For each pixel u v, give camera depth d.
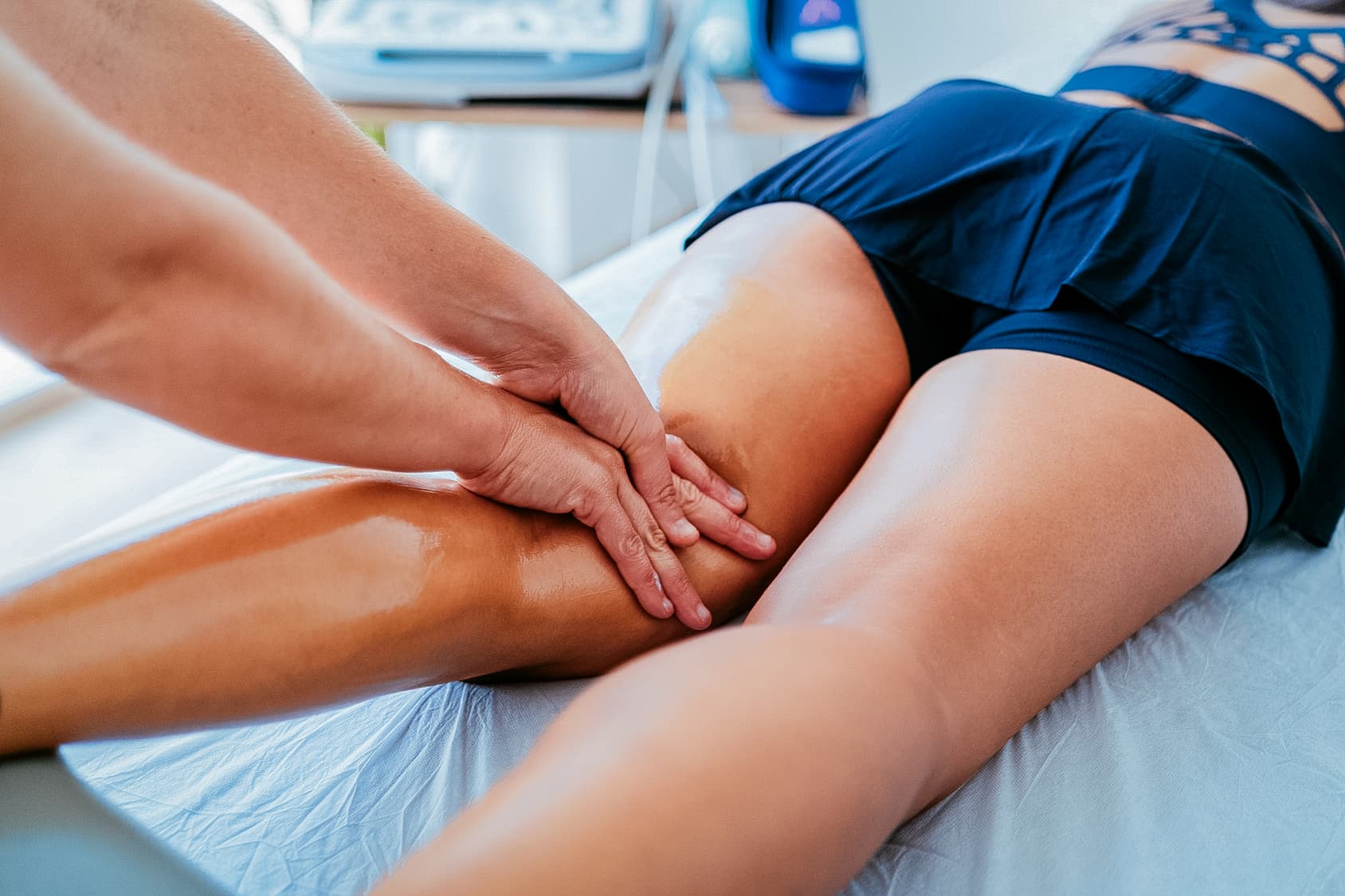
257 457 0.99
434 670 0.65
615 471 0.69
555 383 0.68
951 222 0.89
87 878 0.45
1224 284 0.78
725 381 0.79
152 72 0.58
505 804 0.44
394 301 0.64
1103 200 0.83
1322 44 1.01
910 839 0.63
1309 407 0.80
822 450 0.80
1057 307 0.82
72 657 0.51
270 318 0.47
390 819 0.65
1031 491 0.67
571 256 2.38
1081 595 0.66
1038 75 1.68
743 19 1.74
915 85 2.15
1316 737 0.71
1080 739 0.70
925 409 0.77
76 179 0.39
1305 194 0.91
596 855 0.42
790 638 0.54
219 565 0.55
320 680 0.58
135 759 0.70
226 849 0.63
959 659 0.60
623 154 2.35
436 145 2.23
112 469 1.81
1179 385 0.75
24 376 1.90
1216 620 0.81
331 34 1.57
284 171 0.61
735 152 2.35
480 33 1.58
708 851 0.44
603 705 0.50
